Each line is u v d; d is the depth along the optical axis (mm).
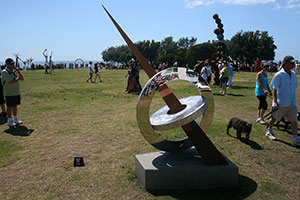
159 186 3537
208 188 3574
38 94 13031
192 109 3746
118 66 67312
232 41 55781
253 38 53750
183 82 19156
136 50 4141
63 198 3369
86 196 3410
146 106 3715
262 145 5395
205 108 3689
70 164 4438
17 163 4480
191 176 3529
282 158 4730
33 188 3631
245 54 53000
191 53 55250
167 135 6074
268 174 4086
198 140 3643
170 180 3525
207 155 3619
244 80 21922
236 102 10445
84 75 31109
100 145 5406
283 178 3965
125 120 7496
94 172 4129
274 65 37156
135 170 4035
